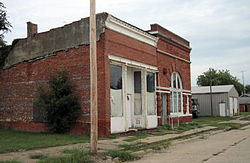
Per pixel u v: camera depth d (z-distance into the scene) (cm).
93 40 980
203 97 4388
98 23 1500
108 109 1459
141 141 1329
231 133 1888
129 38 1697
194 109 3734
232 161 858
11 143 1198
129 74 1830
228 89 4312
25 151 1012
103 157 930
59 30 1689
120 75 1608
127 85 1797
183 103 2522
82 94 1540
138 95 1853
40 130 1705
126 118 1609
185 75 2598
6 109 1950
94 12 995
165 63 2183
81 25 1584
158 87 2033
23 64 1869
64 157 866
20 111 1850
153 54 1986
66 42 1642
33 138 1372
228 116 4112
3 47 2027
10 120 1912
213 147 1211
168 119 2156
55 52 1684
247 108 6309
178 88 2488
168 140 1448
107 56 1485
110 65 1521
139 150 1126
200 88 4681
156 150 1159
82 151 947
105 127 1431
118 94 1573
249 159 885
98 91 1473
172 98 2338
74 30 1614
